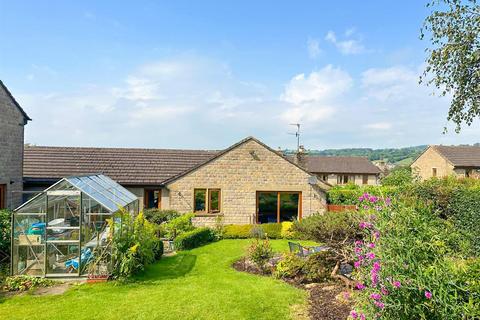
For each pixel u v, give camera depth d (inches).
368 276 231.9
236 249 629.9
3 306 342.0
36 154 917.8
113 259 427.2
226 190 855.7
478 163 1684.3
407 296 198.5
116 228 443.2
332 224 395.2
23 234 430.6
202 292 380.2
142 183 852.0
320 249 493.7
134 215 640.4
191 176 852.0
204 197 856.9
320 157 2230.6
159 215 794.8
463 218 674.2
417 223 230.1
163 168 922.7
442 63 514.0
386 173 2311.8
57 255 442.9
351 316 279.3
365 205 272.7
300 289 394.0
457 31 502.6
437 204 727.7
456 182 917.2
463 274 198.5
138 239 453.7
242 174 858.8
